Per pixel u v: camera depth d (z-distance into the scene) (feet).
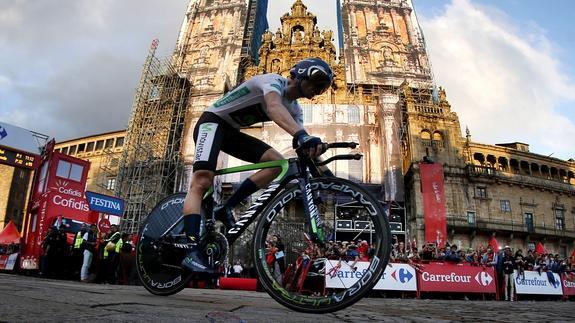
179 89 123.44
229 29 138.51
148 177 108.68
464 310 14.80
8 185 136.77
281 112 7.70
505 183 117.70
